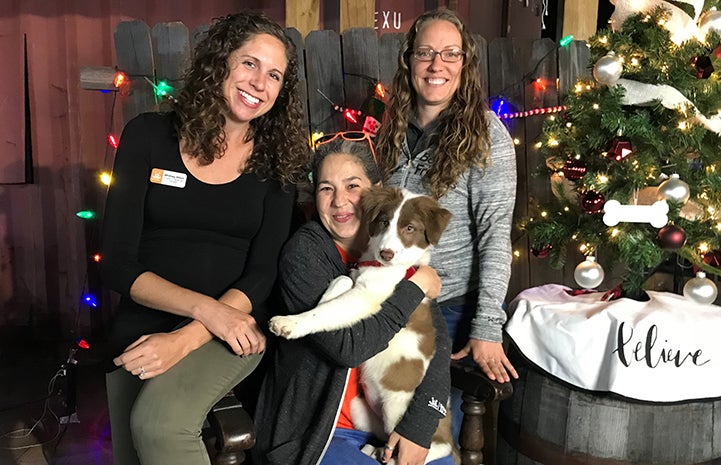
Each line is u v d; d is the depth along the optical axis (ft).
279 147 7.53
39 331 14.57
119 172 7.16
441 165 7.95
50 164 14.20
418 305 6.73
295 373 6.55
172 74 10.05
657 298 8.25
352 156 6.89
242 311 6.97
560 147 9.33
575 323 7.74
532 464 8.16
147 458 6.14
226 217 7.32
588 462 7.68
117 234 7.04
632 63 8.54
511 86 11.13
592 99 8.80
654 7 8.54
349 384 7.10
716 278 10.72
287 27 10.59
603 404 7.56
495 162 8.00
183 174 7.22
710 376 7.47
